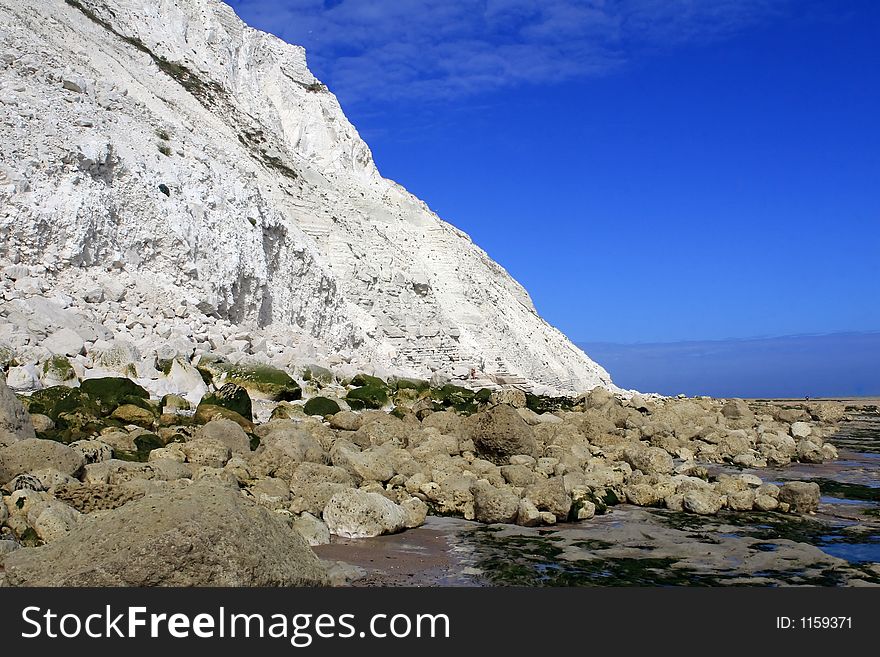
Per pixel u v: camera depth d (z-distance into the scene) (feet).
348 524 36.19
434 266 155.84
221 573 22.20
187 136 103.71
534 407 92.84
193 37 168.86
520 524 39.37
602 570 31.55
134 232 79.25
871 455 69.26
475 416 60.23
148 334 69.36
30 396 51.85
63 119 80.07
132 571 21.74
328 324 107.86
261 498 37.01
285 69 197.67
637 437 68.23
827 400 153.58
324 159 188.75
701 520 41.16
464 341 133.90
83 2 142.72
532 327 175.42
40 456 35.83
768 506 43.73
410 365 117.39
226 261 88.53
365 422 60.80
